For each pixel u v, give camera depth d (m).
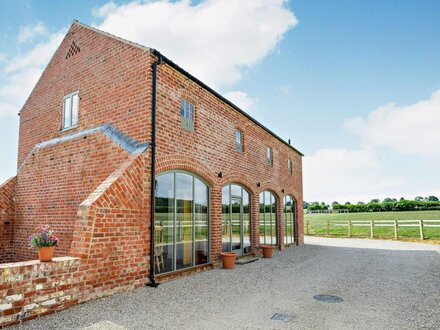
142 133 8.00
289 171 18.72
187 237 9.38
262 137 15.04
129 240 6.99
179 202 9.13
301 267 10.76
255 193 13.83
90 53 9.81
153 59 8.33
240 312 5.62
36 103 11.45
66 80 10.48
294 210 19.45
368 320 5.26
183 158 9.11
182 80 9.38
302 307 6.00
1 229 10.41
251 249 13.48
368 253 14.80
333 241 21.80
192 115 9.90
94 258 6.07
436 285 8.03
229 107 12.04
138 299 6.26
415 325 5.02
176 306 5.89
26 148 11.45
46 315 5.06
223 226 11.41
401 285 8.02
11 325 4.54
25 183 10.73
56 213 9.53
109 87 9.02
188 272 9.06
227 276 8.97
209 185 10.64
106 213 6.45
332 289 7.54
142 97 8.14
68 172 9.43
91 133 8.99
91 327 4.62
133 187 7.23
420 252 15.22
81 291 5.75
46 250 5.27
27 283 4.81
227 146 11.73
